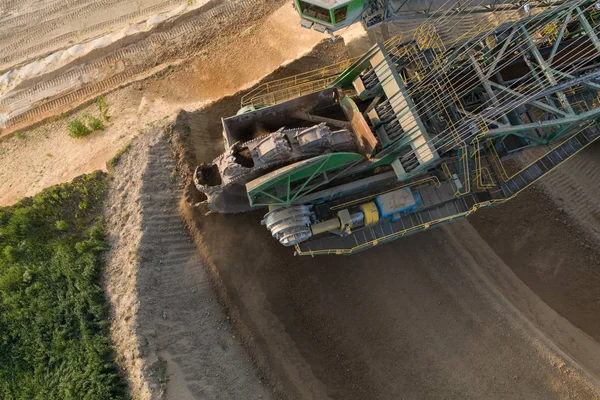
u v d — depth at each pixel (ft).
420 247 58.03
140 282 46.03
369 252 57.11
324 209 48.44
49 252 48.34
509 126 42.78
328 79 61.67
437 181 48.96
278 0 72.43
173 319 46.68
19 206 51.11
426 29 50.85
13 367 44.19
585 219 64.13
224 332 49.80
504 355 52.39
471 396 50.72
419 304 55.06
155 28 70.79
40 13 74.95
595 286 60.29
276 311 52.90
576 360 53.26
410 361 52.44
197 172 46.03
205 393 44.19
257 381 48.73
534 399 50.21
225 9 72.28
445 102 45.85
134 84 66.69
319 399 49.83
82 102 66.49
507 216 63.57
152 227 49.70
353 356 52.70
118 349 43.57
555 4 45.73
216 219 53.78
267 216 46.88
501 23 44.65
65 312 45.44
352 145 46.65
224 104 60.90
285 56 67.36
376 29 69.82
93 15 74.23
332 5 44.62
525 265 60.75
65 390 42.06
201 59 67.97
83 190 51.47
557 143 52.39
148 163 52.49
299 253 47.47
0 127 66.64
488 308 55.06
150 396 40.83
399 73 48.88
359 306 54.85
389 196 47.37
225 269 52.65
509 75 48.65
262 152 42.75
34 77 69.00
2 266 47.73
